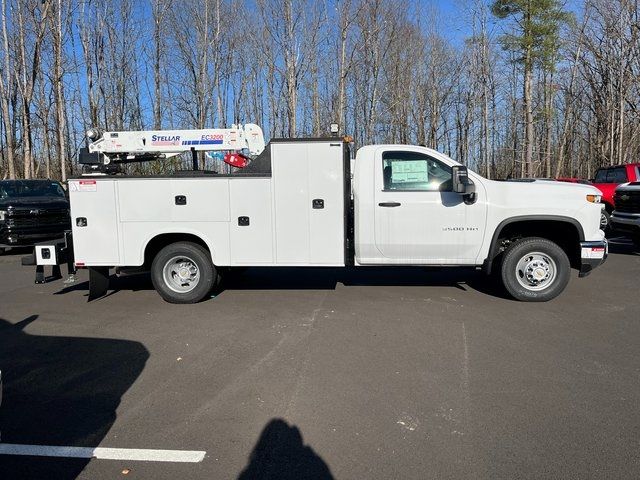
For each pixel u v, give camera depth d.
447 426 3.57
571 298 7.18
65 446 3.40
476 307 6.73
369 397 4.05
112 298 7.62
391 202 6.86
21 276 9.77
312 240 6.89
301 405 3.93
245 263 7.00
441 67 34.72
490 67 32.84
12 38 24.17
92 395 4.19
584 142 38.94
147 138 7.68
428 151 6.90
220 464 3.16
